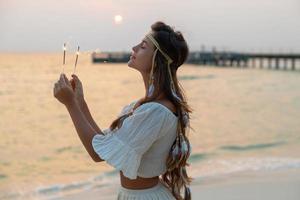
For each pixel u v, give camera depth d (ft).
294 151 47.39
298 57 218.18
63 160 44.50
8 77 167.84
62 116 80.07
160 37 7.02
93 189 30.91
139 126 6.78
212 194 26.63
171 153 7.09
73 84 7.55
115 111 88.53
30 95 114.32
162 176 7.41
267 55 236.02
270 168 35.09
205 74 210.38
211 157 43.75
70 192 30.60
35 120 75.10
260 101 113.29
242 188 28.04
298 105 103.81
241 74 210.38
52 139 57.52
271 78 189.37
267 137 61.05
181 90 7.33
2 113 81.76
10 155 47.14
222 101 113.39
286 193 26.71
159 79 7.04
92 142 6.81
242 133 65.36
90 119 7.49
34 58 400.67
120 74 215.31
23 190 31.91
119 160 6.73
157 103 6.91
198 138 60.03
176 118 7.06
